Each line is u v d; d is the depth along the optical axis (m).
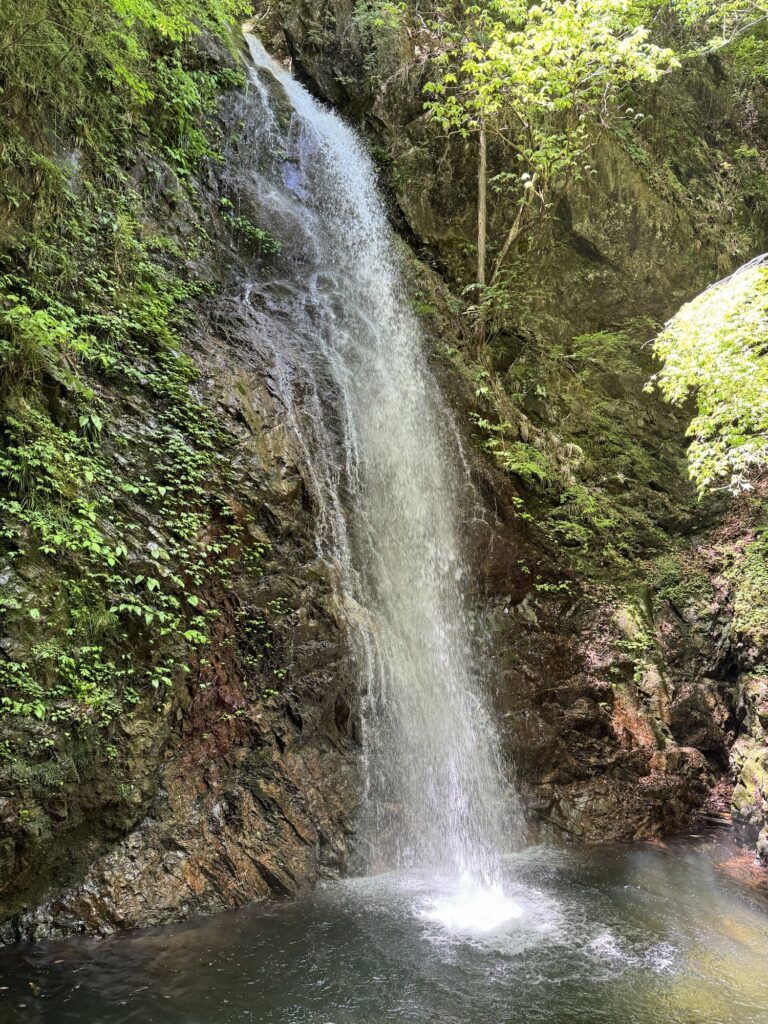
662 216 14.04
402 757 7.49
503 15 14.00
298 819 6.51
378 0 13.55
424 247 12.93
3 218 6.66
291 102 12.20
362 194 12.48
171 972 4.88
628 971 5.23
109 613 5.73
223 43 11.23
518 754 8.41
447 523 9.62
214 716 6.36
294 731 6.77
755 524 11.00
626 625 10.08
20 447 5.68
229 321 8.67
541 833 8.09
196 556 6.56
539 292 13.30
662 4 14.58
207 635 6.44
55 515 5.70
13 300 6.26
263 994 4.69
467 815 7.74
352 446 8.88
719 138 16.59
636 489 12.18
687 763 9.15
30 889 5.18
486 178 13.19
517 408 12.06
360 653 7.42
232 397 7.75
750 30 17.16
